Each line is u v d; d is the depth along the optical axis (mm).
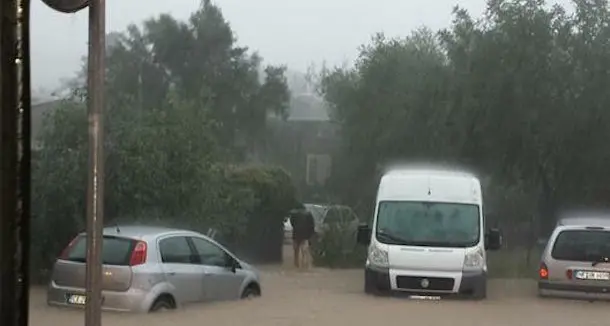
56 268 14070
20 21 3338
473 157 30578
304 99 66500
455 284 17641
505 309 16094
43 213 18672
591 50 29188
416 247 18047
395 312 15469
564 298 17562
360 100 40344
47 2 4566
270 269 27578
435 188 19109
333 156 46281
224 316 14195
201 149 20766
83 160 18922
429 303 16938
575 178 29719
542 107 29109
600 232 17578
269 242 31031
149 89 43062
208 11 47375
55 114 19234
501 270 25609
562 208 30391
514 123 29250
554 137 29047
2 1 3289
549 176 30172
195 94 42469
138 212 19656
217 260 15812
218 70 47344
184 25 46562
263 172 31344
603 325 14203
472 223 18516
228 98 47625
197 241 15406
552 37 29359
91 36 5359
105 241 14070
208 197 20797
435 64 34312
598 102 28828
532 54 29000
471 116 29938
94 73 5379
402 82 38438
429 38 40281
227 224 22922
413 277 17781
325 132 57406
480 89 29609
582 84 29047
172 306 14266
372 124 39469
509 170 30359
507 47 29250
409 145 34375
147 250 13945
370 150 39781
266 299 16734
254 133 50000
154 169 19594
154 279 13867
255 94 49125
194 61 46625
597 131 29062
